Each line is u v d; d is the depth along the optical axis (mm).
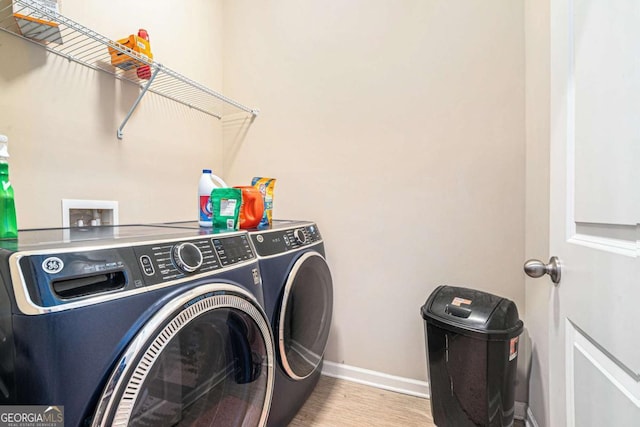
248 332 1080
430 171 1710
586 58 727
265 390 1153
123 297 703
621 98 591
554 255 919
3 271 619
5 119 1158
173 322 772
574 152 793
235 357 1062
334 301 1925
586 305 719
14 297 595
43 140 1265
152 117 1740
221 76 2234
